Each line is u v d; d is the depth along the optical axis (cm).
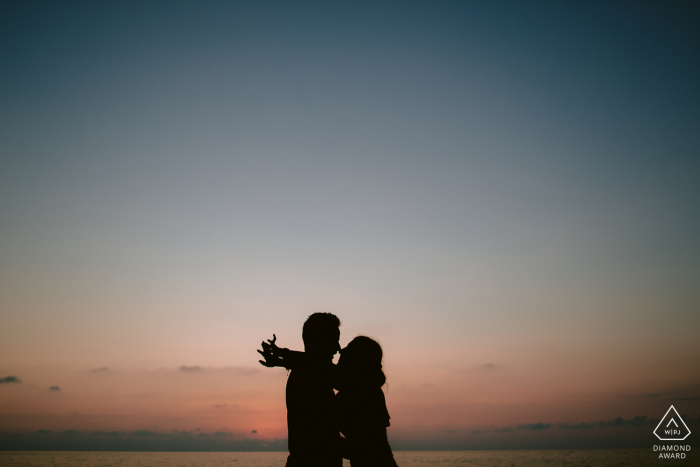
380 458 312
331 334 316
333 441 298
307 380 305
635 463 10300
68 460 14025
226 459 16912
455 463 12119
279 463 13100
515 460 12950
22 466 10506
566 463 10944
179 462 13562
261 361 316
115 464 11750
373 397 328
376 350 344
